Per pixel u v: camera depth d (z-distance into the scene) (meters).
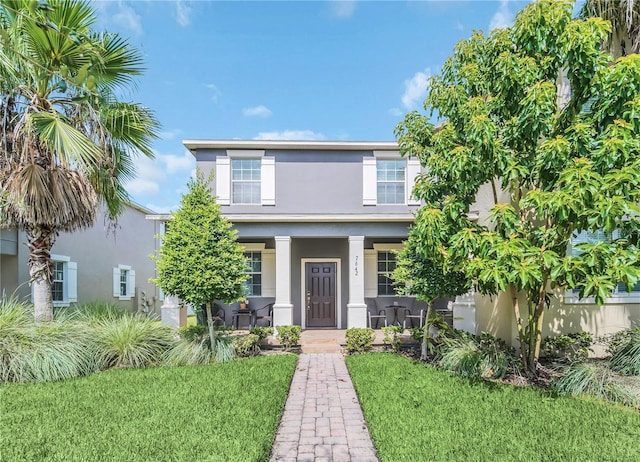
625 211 4.53
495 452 3.92
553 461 3.76
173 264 7.91
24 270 10.78
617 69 5.08
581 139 5.24
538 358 7.38
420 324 11.34
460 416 4.83
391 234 11.06
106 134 7.66
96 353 7.32
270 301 12.89
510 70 5.72
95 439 4.18
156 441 4.12
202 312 11.32
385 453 3.91
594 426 4.55
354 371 7.02
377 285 13.08
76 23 6.68
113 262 15.42
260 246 12.97
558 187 5.42
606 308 8.46
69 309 12.26
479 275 5.60
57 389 5.92
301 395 5.98
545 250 5.33
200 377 6.57
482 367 6.77
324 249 12.95
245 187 11.84
